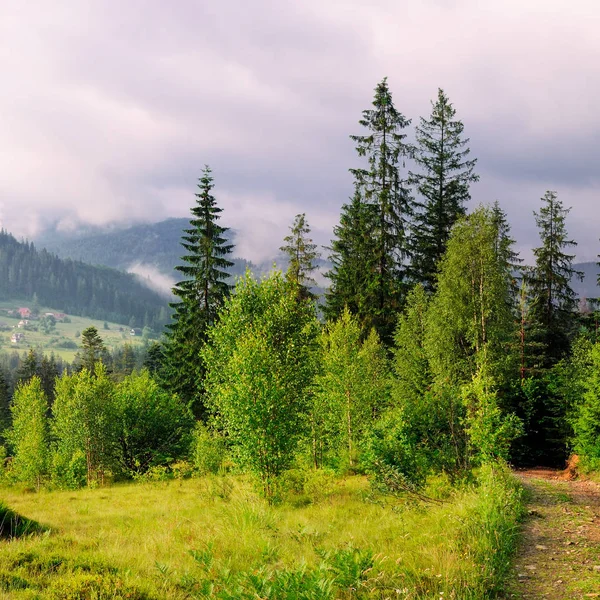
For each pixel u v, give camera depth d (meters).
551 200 38.97
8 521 11.19
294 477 18.16
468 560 7.23
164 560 8.59
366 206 41.03
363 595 6.04
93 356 68.56
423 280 41.59
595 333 35.12
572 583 6.65
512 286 33.91
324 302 42.69
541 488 16.52
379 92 41.62
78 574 7.08
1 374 79.31
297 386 18.27
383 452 15.37
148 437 36.84
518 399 28.72
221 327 19.84
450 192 43.69
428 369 30.34
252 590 5.29
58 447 38.94
